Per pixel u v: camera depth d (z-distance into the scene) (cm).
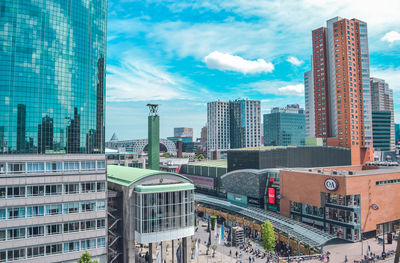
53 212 7212
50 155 7381
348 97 18262
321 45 19962
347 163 15800
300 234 8662
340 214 9481
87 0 8962
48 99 7894
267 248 8231
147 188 7438
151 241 7412
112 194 7931
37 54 7831
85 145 8506
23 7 7738
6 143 7231
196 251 7831
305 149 13938
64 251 7244
